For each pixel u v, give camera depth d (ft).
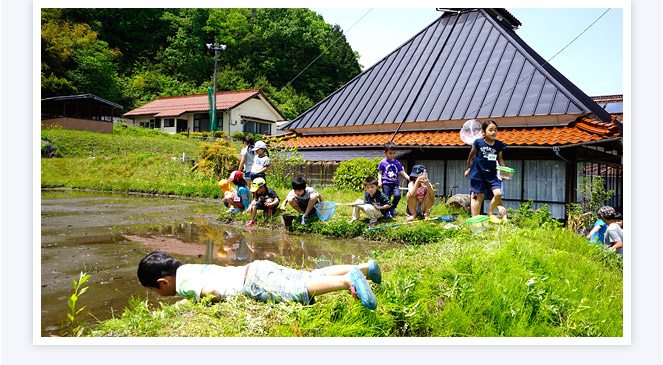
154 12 171.12
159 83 156.35
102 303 11.90
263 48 169.48
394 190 24.77
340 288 10.00
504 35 41.42
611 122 37.14
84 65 120.67
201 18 169.48
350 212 27.35
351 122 44.78
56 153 74.49
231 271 11.09
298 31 161.07
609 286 14.29
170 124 128.88
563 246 18.48
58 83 105.91
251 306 10.25
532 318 11.90
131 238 21.59
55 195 44.55
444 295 11.98
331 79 163.63
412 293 11.57
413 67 46.34
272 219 26.35
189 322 9.52
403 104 42.57
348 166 39.19
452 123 37.58
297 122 50.03
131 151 84.99
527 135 31.83
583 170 32.07
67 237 21.48
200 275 10.99
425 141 36.65
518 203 32.24
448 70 42.68
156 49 171.32
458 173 35.81
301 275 10.46
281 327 9.53
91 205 36.22
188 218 29.63
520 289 12.57
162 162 63.36
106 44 132.36
